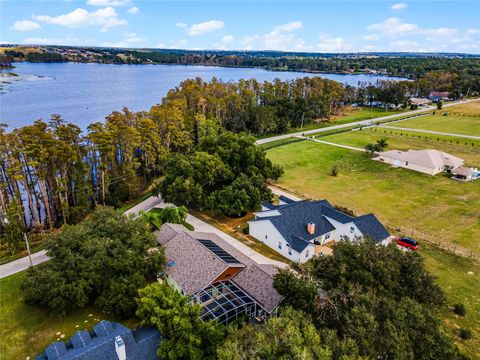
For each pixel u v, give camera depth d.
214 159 55.41
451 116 133.62
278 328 19.36
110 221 35.75
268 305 28.92
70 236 33.25
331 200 58.22
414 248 42.53
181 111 82.06
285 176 69.88
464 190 63.03
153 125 63.50
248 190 51.69
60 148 46.78
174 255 35.16
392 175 70.88
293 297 26.41
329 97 139.25
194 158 54.88
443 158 74.56
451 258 41.22
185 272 32.62
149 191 62.75
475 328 29.61
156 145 66.94
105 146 52.03
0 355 26.17
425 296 25.22
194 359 22.36
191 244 35.91
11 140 44.88
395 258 26.81
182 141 75.19
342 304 23.38
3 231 45.84
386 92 153.50
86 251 31.86
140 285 30.41
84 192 52.16
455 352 19.61
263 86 125.19
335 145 93.25
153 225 44.59
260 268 33.03
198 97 94.56
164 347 22.84
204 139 63.28
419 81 182.75
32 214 49.34
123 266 30.98
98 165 56.78
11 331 28.61
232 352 18.34
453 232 47.62
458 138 99.38
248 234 46.41
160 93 175.62
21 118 111.12
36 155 44.50
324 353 16.81
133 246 33.16
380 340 18.53
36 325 29.38
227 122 104.69
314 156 83.44
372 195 60.69
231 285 32.09
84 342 23.44
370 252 26.42
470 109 147.50
